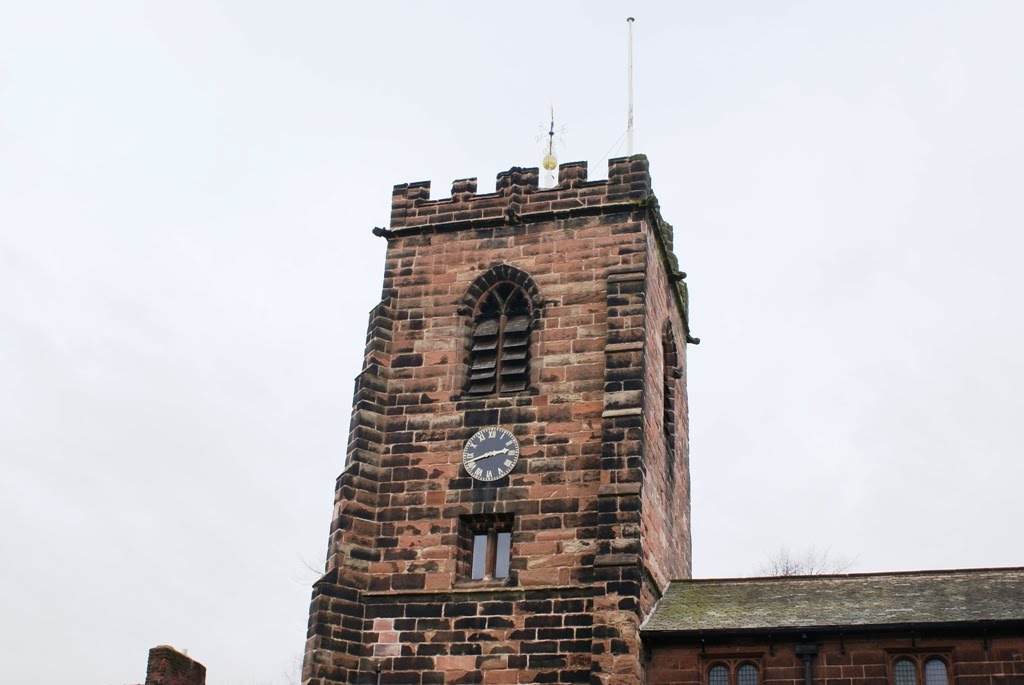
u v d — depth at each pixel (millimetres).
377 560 49688
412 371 53094
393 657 47750
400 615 48344
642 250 52844
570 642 46250
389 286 55188
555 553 47938
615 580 45969
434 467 50875
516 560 48188
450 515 49750
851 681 42688
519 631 46938
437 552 49188
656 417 53406
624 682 44125
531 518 48812
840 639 43312
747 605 47062
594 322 51938
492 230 55094
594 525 48031
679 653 44844
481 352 52844
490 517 49625
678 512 57594
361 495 50562
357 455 51094
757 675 43938
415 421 51969
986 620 41812
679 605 48094
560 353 51656
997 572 46438
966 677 41688
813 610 45312
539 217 54469
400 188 57188
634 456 48250
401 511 50375
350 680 47562
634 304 51531
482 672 46688
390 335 54031
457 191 56281
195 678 56719
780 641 43875
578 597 46875
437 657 47344
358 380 53000
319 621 47688
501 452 50312
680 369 61406
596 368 50938
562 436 49969
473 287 54125
